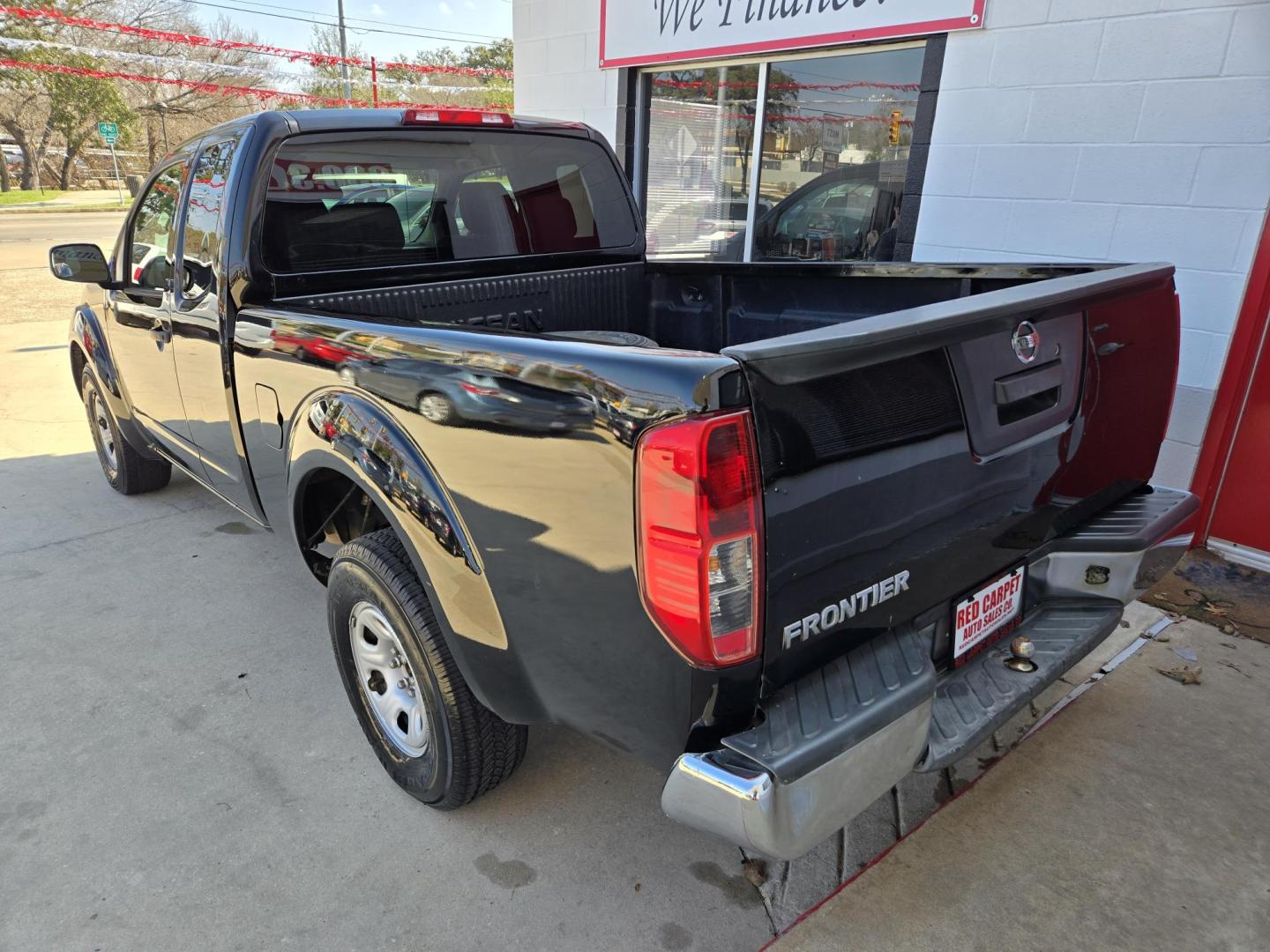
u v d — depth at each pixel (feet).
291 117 8.95
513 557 5.96
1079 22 13.07
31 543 14.16
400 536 6.88
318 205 9.21
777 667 5.42
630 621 5.35
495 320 10.90
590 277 11.86
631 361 5.05
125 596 12.39
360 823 8.08
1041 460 7.07
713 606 4.92
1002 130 14.28
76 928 6.89
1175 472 13.41
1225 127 12.02
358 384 7.13
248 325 8.69
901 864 7.58
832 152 17.60
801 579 5.31
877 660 5.89
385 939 6.83
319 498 9.13
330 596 8.27
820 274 10.98
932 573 6.35
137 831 7.93
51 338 30.30
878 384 5.52
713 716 5.26
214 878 7.40
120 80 126.93
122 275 12.66
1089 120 13.29
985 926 6.95
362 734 9.38
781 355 4.83
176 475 17.54
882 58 16.28
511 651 6.31
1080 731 9.41
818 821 5.27
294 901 7.18
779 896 7.34
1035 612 7.86
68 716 9.61
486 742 7.50
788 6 16.47
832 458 5.24
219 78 122.62
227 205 8.93
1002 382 6.42
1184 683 10.28
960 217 15.16
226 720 9.58
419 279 10.05
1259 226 11.98
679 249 21.02
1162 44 12.33
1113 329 7.54
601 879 7.47
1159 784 8.60
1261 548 12.92
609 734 6.04
